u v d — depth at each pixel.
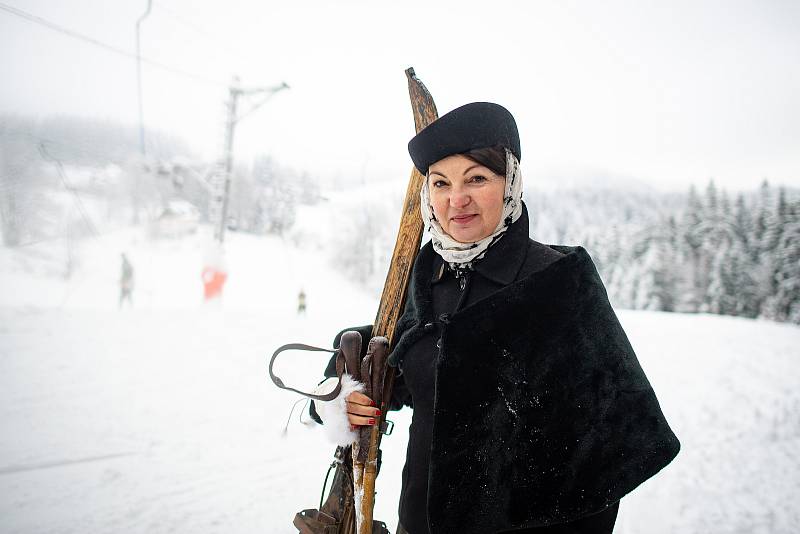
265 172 90.50
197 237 46.44
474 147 0.98
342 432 1.13
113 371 6.36
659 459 0.84
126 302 24.12
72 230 36.12
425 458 1.08
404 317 1.21
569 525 0.90
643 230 40.16
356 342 1.19
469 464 0.93
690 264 37.22
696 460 4.53
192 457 4.08
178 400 5.39
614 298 36.94
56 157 21.50
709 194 41.41
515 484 0.90
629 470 0.84
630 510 3.57
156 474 3.77
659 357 9.02
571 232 47.19
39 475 3.66
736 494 3.87
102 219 42.56
